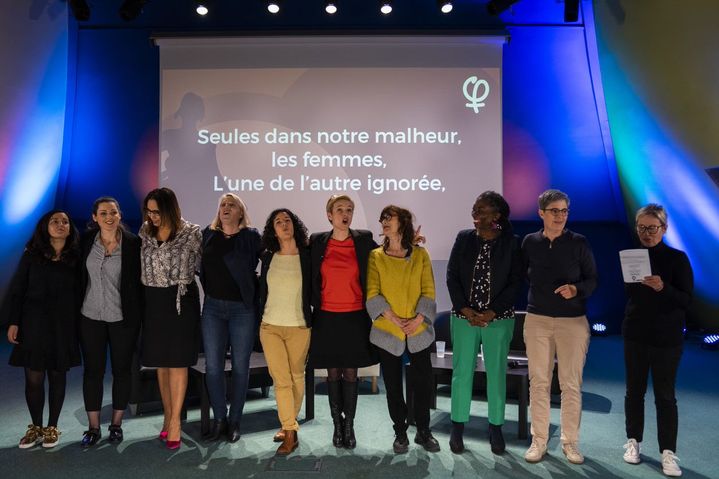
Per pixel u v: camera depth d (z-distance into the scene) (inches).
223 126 227.3
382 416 154.5
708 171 213.8
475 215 124.6
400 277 125.0
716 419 150.2
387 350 122.9
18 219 263.0
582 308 120.0
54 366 126.1
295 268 128.7
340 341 124.6
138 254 129.3
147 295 127.8
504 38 225.0
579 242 119.7
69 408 160.1
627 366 120.2
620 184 270.5
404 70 227.3
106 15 247.0
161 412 156.0
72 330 127.8
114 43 251.3
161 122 227.3
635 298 118.3
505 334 123.4
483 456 123.4
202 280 133.9
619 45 226.8
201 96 227.1
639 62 220.4
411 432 139.7
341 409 131.0
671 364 113.7
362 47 227.8
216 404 133.8
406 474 113.5
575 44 248.4
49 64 234.7
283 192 227.1
